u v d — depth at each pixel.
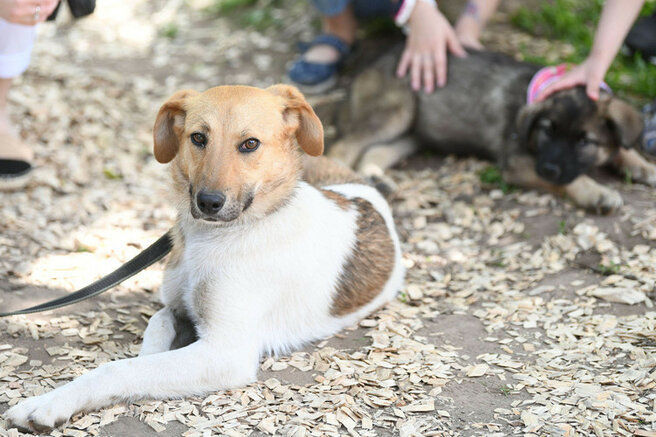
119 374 1.50
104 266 1.87
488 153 2.31
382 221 1.79
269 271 1.59
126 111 2.43
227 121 1.53
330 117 2.49
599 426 1.47
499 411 1.51
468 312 1.76
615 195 2.02
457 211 2.11
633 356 1.60
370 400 1.53
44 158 2.19
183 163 1.57
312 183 1.87
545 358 1.62
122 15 3.26
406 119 2.35
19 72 2.00
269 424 1.48
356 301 1.71
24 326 1.68
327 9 2.46
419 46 2.30
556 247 1.95
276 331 1.65
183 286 1.62
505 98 2.25
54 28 3.08
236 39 3.00
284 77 2.69
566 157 2.06
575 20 2.79
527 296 1.80
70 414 1.47
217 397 1.54
